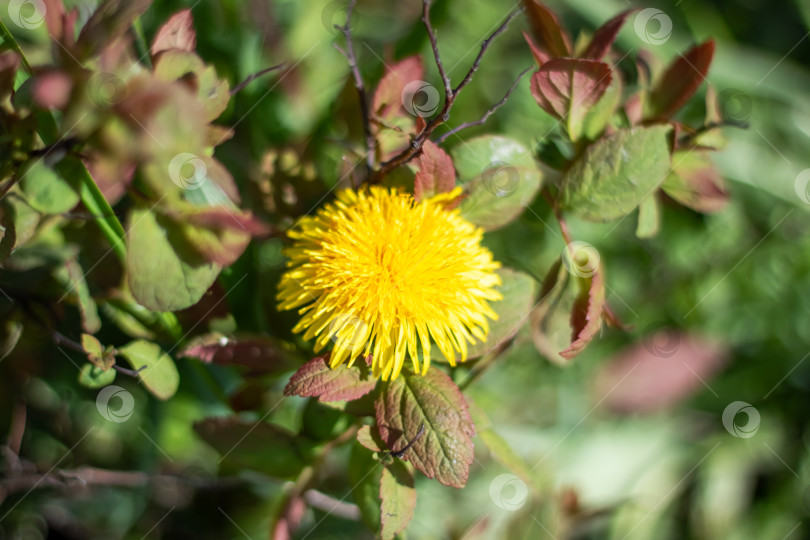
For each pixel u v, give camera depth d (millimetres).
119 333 325
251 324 318
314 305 281
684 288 377
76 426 335
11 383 331
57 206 278
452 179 287
